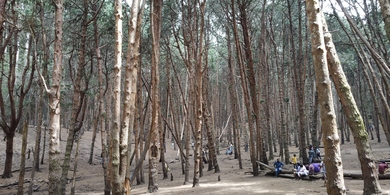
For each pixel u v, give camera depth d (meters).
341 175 3.71
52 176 7.14
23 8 13.56
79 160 27.05
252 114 18.92
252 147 16.23
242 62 16.53
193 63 15.99
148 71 23.00
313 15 4.18
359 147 6.37
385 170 12.48
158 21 11.86
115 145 5.01
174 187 13.78
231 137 38.72
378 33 13.91
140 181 17.95
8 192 15.75
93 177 22.03
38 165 21.80
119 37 5.38
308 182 12.30
